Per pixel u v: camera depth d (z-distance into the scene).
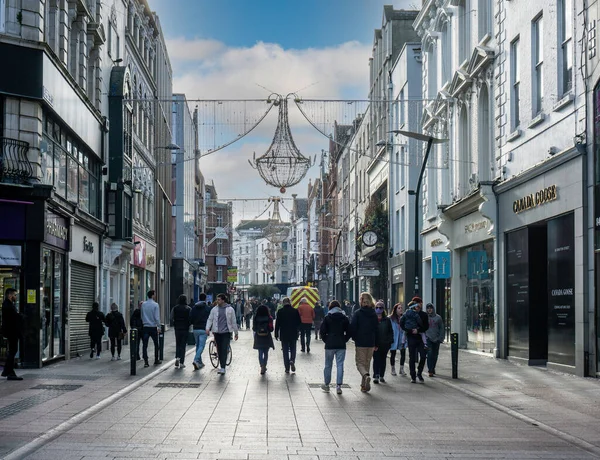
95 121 28.66
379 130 50.88
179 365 22.31
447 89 31.70
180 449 9.81
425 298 37.25
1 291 20.77
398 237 45.19
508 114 24.23
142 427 11.52
